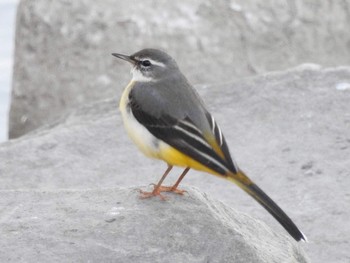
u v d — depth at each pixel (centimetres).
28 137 1728
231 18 1953
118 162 1581
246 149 1563
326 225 1373
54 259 1041
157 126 1149
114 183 1521
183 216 1111
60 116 1905
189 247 1067
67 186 1522
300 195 1443
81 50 1925
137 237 1074
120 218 1105
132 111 1167
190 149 1129
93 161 1588
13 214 1130
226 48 1936
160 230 1085
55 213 1127
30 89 1966
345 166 1500
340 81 1708
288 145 1565
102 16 1927
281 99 1677
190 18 1933
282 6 1981
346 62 2002
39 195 1182
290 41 1970
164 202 1141
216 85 1755
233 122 1638
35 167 1573
